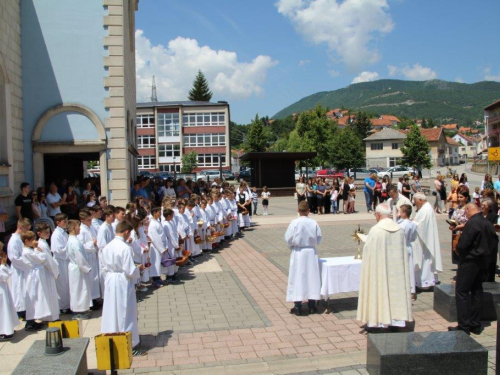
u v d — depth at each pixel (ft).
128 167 55.88
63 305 28.45
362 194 127.44
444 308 25.86
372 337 18.99
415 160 211.82
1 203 45.73
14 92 50.26
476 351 17.65
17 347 23.13
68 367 15.65
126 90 59.16
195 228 42.50
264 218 75.25
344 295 31.14
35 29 53.01
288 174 116.26
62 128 53.57
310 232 26.58
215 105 209.97
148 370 20.03
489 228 22.99
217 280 35.68
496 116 242.17
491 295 25.26
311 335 23.91
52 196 46.50
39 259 25.23
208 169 210.38
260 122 246.06
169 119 208.44
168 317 27.04
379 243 22.40
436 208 76.69
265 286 33.76
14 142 49.83
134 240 30.55
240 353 21.76
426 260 30.73
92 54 53.83
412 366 17.47
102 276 29.71
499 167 165.17
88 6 53.72
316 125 206.08
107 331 21.26
